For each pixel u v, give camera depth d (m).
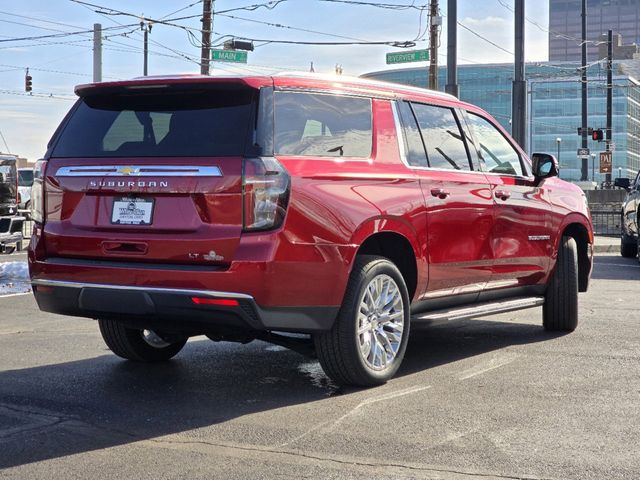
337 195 5.20
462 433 4.50
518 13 22.45
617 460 4.07
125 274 5.05
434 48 32.53
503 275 6.86
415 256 5.82
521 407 5.04
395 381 5.73
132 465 3.99
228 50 31.00
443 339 7.48
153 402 5.17
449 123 6.48
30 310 9.30
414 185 5.82
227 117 5.04
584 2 46.25
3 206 16.48
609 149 45.75
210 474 3.86
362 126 5.63
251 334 5.38
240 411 4.95
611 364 6.33
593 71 154.38
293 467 3.95
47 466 3.98
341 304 5.29
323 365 5.45
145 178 5.07
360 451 4.19
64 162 5.40
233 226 4.88
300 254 4.96
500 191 6.72
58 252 5.38
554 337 7.55
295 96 5.23
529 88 156.50
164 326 5.23
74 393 5.39
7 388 5.52
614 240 23.48
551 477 3.83
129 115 5.31
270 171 4.88
